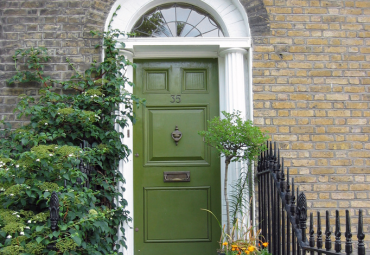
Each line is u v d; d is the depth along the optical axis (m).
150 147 4.26
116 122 3.81
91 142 3.89
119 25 4.18
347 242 2.27
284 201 3.08
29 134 3.39
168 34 4.34
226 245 3.43
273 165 3.37
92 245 3.18
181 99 4.31
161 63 4.36
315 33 4.17
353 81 4.12
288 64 4.12
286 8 4.20
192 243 4.16
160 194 4.21
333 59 4.14
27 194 2.97
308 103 4.07
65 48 4.08
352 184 3.98
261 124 4.03
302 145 4.02
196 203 4.21
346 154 4.02
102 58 4.08
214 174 4.24
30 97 3.84
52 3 4.14
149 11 4.34
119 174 3.79
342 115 4.07
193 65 4.36
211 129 3.62
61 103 3.68
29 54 4.05
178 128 4.29
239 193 3.76
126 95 4.07
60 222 2.81
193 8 4.37
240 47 4.13
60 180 3.20
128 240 3.93
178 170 4.24
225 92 4.19
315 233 3.89
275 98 4.07
